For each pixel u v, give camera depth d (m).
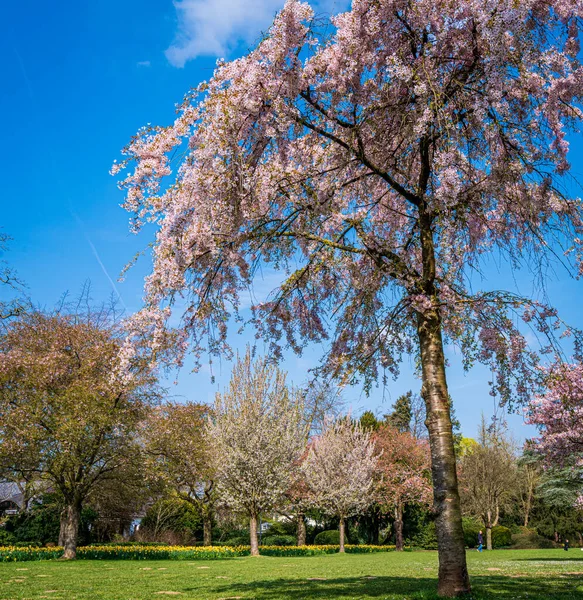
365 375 8.28
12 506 36.75
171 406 22.83
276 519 41.12
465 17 6.78
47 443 18.44
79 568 15.30
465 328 7.53
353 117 7.60
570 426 16.22
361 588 9.30
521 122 7.13
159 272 6.89
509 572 13.26
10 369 18.25
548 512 42.41
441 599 6.65
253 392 24.59
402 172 8.15
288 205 7.89
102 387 17.58
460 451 42.72
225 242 7.18
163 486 22.72
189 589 9.95
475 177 7.32
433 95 6.86
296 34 6.62
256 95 6.72
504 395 7.55
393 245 7.90
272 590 9.43
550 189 7.09
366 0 6.99
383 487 32.81
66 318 20.83
